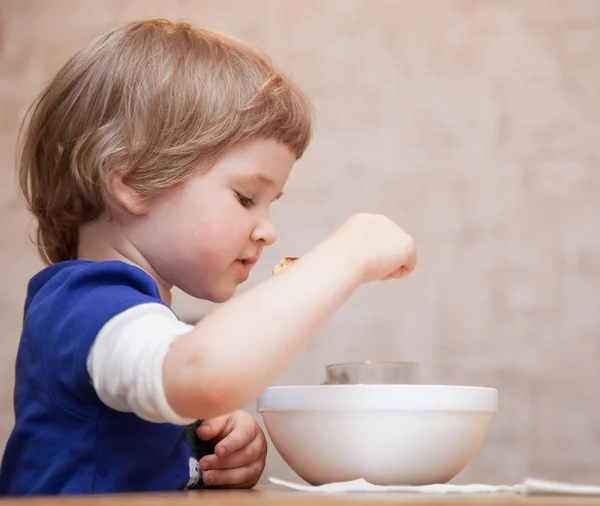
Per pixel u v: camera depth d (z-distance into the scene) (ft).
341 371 2.98
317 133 6.64
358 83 6.66
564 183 6.36
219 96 3.21
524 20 6.55
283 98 3.35
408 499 1.73
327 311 2.46
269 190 3.31
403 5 6.69
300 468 2.71
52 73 7.07
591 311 6.22
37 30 7.14
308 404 2.60
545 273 6.29
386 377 2.95
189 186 3.14
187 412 2.29
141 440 2.73
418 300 6.37
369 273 2.66
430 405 2.55
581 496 2.20
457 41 6.60
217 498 1.61
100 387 2.48
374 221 2.85
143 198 3.14
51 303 2.74
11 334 6.84
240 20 6.88
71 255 3.44
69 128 3.32
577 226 6.31
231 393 2.26
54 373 2.64
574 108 6.43
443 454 2.59
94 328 2.51
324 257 2.58
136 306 2.52
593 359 6.17
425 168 6.50
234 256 3.20
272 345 2.32
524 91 6.48
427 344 6.31
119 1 7.07
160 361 2.32
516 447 6.15
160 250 3.17
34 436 2.70
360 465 2.58
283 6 6.84
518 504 1.64
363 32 6.72
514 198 6.39
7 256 6.92
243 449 3.24
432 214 6.45
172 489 2.83
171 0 6.99
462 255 6.37
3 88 7.11
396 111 6.59
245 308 2.37
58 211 3.34
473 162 6.46
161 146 3.14
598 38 6.47
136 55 3.30
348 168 6.58
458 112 6.53
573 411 6.14
